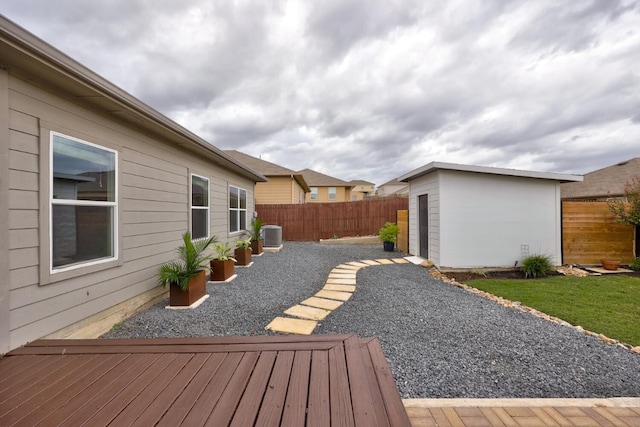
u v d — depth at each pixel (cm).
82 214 325
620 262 733
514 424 183
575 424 183
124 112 363
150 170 448
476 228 707
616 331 344
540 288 536
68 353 234
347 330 347
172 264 471
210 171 683
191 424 147
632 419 188
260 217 1426
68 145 307
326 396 171
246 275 649
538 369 260
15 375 200
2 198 241
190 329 349
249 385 183
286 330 346
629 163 1552
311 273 676
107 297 356
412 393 223
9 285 244
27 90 262
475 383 238
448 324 366
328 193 2936
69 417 154
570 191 1564
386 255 945
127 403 166
